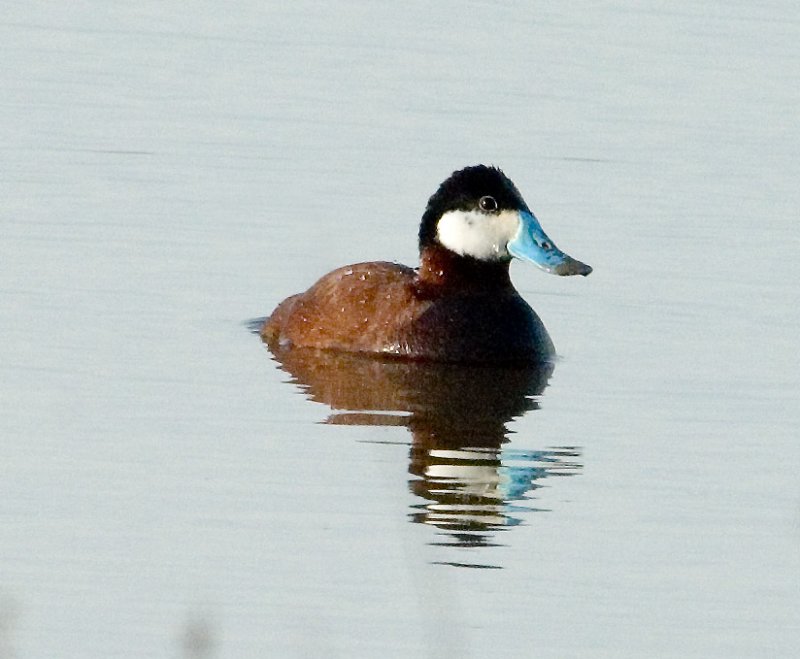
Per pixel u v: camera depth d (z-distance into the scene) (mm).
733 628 9805
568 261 15047
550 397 14016
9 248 17594
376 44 27953
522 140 22953
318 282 15703
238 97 24766
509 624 9750
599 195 20641
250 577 10219
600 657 9406
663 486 11984
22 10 29391
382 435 12820
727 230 19344
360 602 9953
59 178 20391
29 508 11133
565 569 10516
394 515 11227
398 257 18375
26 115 23328
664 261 18234
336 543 10758
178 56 26922
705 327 16219
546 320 16406
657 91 25594
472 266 15203
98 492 11453
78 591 9961
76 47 27281
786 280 17641
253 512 11195
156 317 15891
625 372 14805
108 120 23203
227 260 17766
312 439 12664
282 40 28109
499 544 10844
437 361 14898
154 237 18312
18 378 13867
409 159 21938
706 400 14047
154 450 12312
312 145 22453
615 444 12852
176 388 13820
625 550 10820
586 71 26594
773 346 15648
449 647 9438
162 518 11062
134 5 30078
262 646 9391
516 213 15180
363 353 15047
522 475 12078
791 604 10141
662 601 10125
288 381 14148
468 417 13352
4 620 9117
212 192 20172
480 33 28766
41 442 12383
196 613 9695
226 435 12680
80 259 17422
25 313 15664
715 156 22453
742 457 12664
